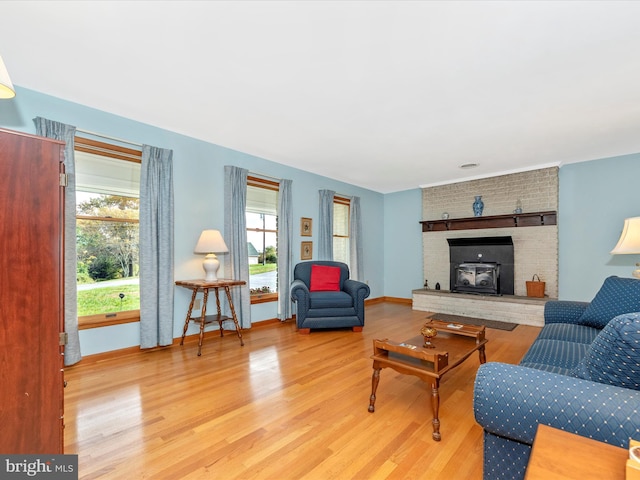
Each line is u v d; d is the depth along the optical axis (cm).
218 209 383
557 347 201
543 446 83
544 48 198
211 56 208
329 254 529
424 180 570
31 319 124
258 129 335
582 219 448
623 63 213
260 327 427
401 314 521
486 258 524
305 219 502
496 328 424
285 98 266
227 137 359
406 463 156
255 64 217
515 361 298
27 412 122
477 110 287
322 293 432
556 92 254
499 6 163
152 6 164
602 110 286
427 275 602
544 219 474
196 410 205
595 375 113
